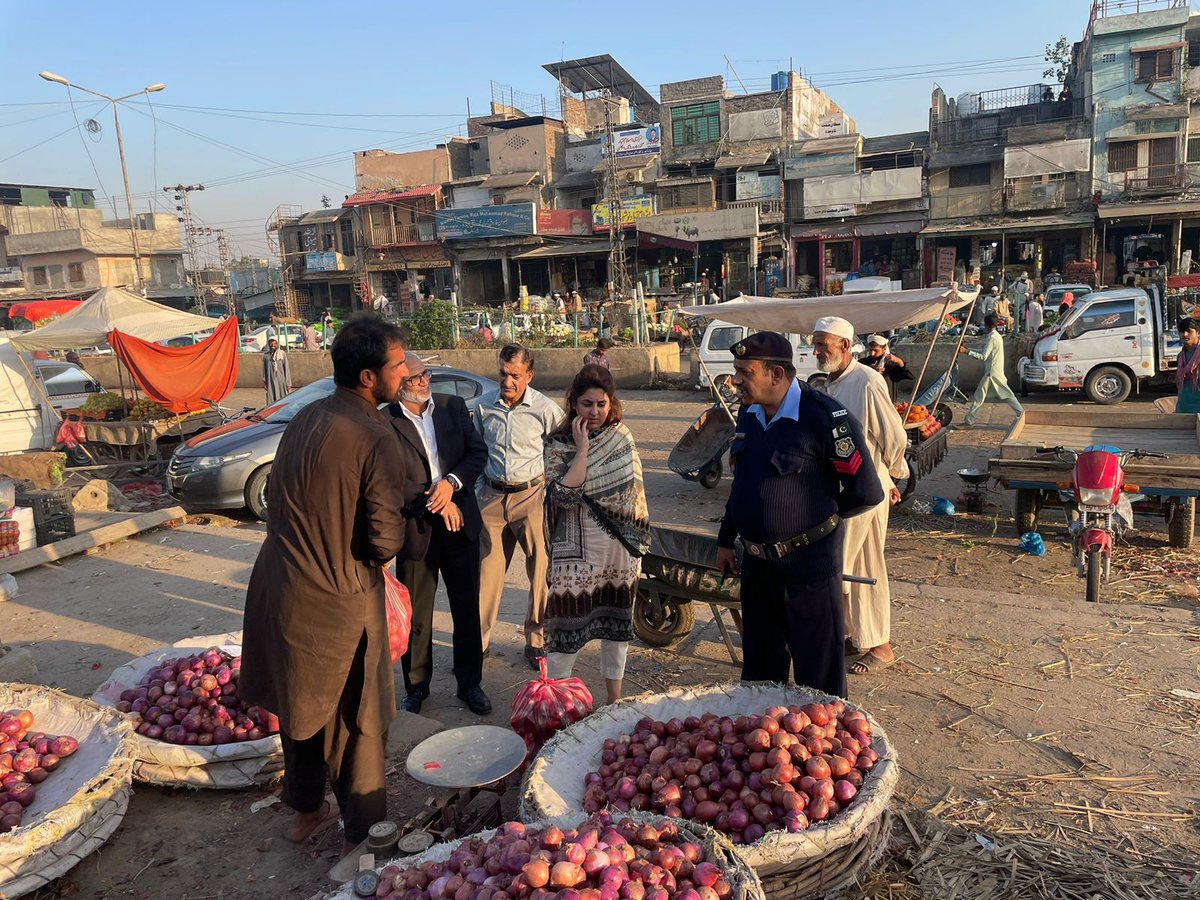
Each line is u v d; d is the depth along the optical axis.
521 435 4.61
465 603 4.30
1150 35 29.34
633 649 5.03
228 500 8.90
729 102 36.00
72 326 12.45
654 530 5.01
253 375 25.27
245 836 3.36
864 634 4.45
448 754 3.13
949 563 6.96
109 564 7.32
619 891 2.19
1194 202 28.33
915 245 33.81
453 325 23.41
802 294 30.78
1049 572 6.66
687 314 8.95
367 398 2.93
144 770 3.57
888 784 2.82
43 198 57.41
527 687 3.64
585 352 20.77
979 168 31.91
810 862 2.65
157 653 4.33
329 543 2.81
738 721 3.11
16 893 2.78
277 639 2.87
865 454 3.22
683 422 15.03
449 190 41.62
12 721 3.47
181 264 53.56
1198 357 9.12
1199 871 2.89
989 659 4.59
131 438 12.77
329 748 3.05
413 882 2.39
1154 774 3.47
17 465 10.69
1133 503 7.12
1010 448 7.37
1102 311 14.39
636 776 3.06
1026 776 3.50
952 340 16.77
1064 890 2.83
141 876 3.14
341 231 44.38
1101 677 4.33
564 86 42.50
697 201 35.69
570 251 37.34
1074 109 31.47
